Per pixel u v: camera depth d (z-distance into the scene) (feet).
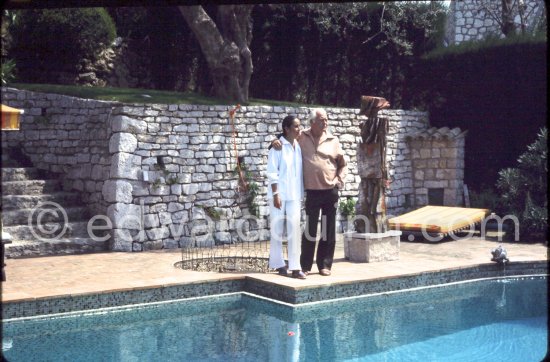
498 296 27.32
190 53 56.39
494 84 48.85
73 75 50.44
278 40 56.75
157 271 28.53
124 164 35.45
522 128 47.75
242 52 46.42
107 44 50.75
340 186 27.35
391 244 31.81
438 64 52.19
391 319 23.12
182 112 37.32
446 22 63.57
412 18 57.11
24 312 22.53
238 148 39.47
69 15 47.83
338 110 44.42
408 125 49.34
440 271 29.35
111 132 36.01
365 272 28.19
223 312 24.07
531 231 40.19
